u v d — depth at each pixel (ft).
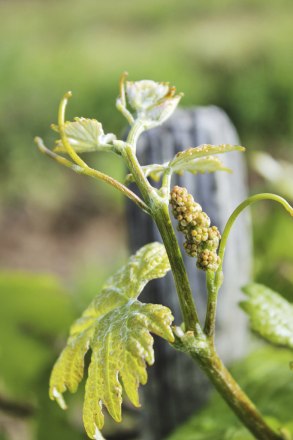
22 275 2.10
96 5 14.53
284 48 10.07
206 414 1.52
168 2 13.83
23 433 2.63
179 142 1.59
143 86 1.11
